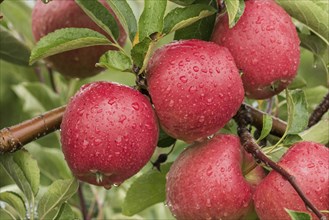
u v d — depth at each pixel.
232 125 0.86
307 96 1.03
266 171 0.77
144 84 0.73
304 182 0.72
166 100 0.72
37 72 1.22
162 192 0.92
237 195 0.74
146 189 0.91
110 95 0.71
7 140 0.77
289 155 0.73
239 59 0.75
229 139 0.77
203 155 0.76
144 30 0.74
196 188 0.75
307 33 0.93
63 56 0.90
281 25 0.76
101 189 1.13
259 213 0.74
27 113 1.22
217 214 0.75
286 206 0.72
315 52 0.89
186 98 0.71
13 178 0.82
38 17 0.92
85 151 0.70
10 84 1.25
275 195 0.72
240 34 0.76
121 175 0.72
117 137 0.70
